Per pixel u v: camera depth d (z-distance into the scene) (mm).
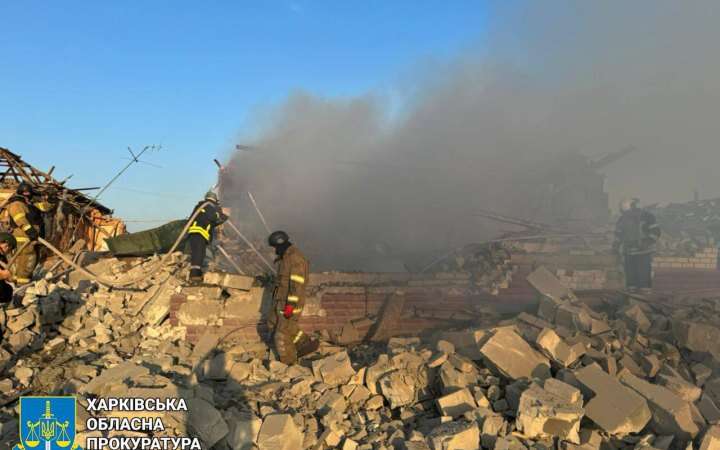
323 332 5996
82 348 5426
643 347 5324
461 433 3566
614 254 7645
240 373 4586
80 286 6820
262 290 5867
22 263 7043
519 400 3990
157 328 5684
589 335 5359
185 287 5840
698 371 4879
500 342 4570
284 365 4887
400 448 3703
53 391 4219
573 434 3740
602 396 4004
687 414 3881
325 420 3936
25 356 5152
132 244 7508
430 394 4547
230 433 3604
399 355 4793
